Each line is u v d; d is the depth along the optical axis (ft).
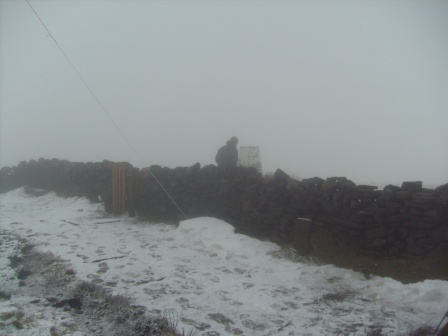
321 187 26.78
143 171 40.01
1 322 16.01
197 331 16.03
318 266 24.20
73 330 15.97
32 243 29.12
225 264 25.48
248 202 30.42
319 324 17.04
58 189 54.03
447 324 13.65
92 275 22.21
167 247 29.30
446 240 20.98
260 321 17.30
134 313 17.35
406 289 19.54
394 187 23.38
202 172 34.60
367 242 23.98
